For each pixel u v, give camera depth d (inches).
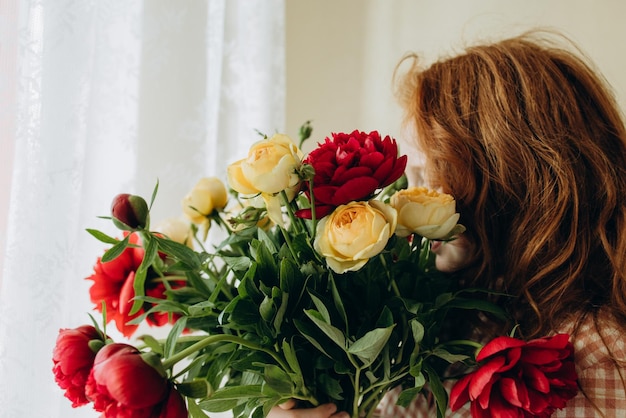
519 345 23.1
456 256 34.7
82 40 31.6
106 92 36.6
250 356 25.6
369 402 28.3
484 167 32.9
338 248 22.9
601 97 34.7
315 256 25.7
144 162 42.4
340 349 25.8
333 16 64.2
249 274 24.8
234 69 49.1
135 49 38.5
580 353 29.8
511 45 35.3
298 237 26.0
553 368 23.5
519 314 32.2
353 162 23.5
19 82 29.2
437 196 26.2
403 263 27.8
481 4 58.3
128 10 38.3
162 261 29.1
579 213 31.9
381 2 63.9
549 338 24.3
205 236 30.8
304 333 24.4
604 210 32.0
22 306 29.1
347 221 23.2
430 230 25.2
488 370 23.0
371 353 23.1
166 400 21.6
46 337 29.9
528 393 23.5
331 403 27.8
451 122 33.7
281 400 26.0
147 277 29.8
